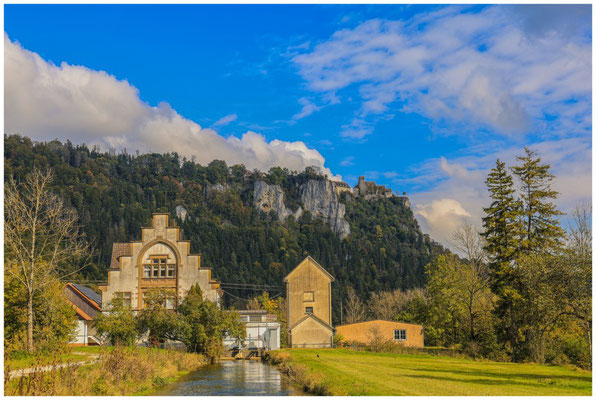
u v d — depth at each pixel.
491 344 55.03
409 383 27.72
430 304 80.56
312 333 73.56
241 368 44.75
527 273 39.22
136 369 30.89
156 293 58.97
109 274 68.44
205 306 56.41
